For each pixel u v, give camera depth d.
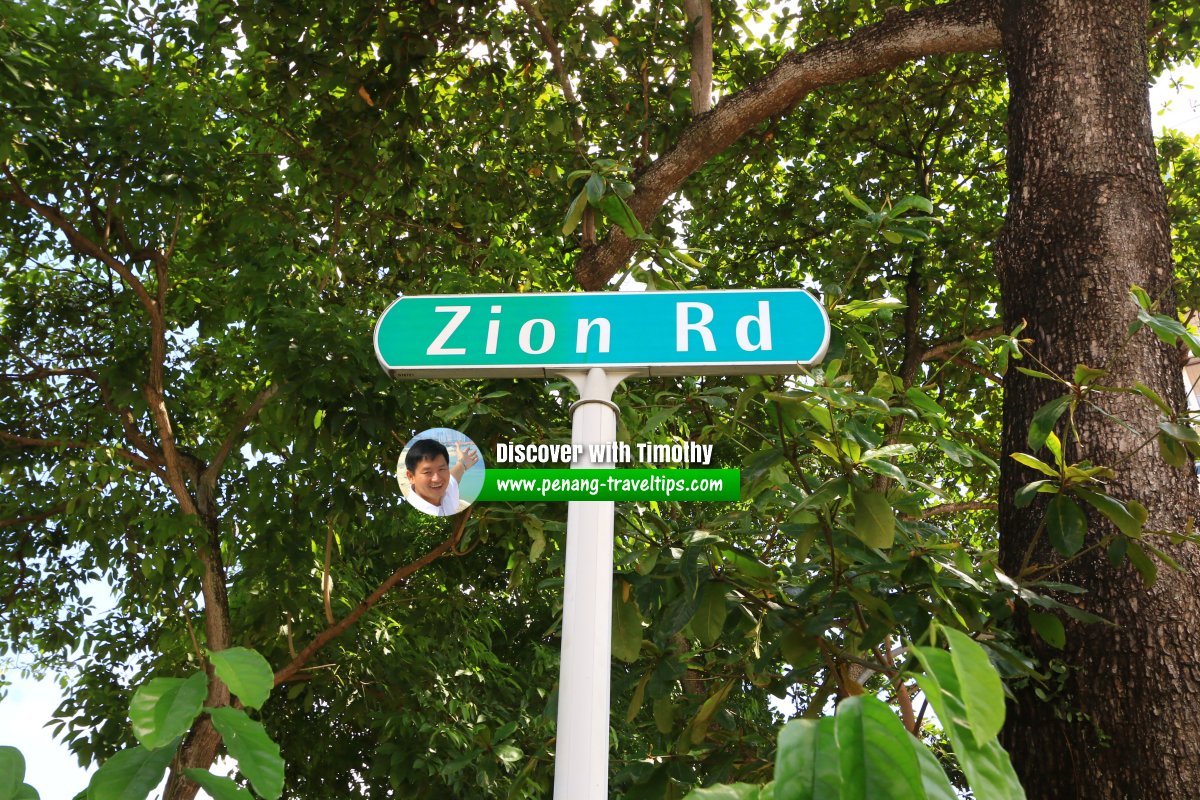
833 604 2.49
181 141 6.61
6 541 7.91
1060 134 3.62
